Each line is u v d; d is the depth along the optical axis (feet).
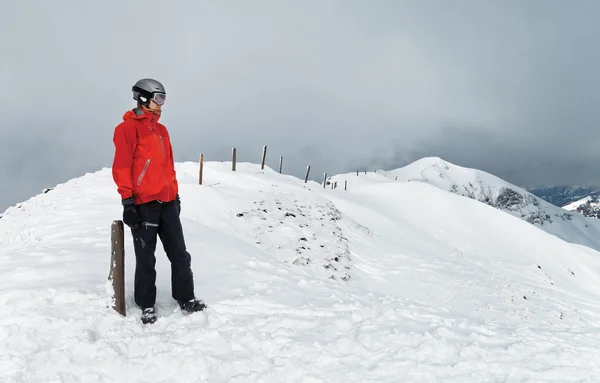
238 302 16.62
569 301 39.96
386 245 44.09
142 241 13.65
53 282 15.47
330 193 71.97
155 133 13.78
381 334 14.01
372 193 84.69
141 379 10.66
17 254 19.52
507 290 36.06
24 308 13.17
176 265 14.56
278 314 15.39
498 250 62.39
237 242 30.76
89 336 12.01
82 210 35.35
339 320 15.06
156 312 14.74
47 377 10.20
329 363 11.98
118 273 13.64
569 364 12.69
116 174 12.96
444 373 11.71
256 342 12.84
